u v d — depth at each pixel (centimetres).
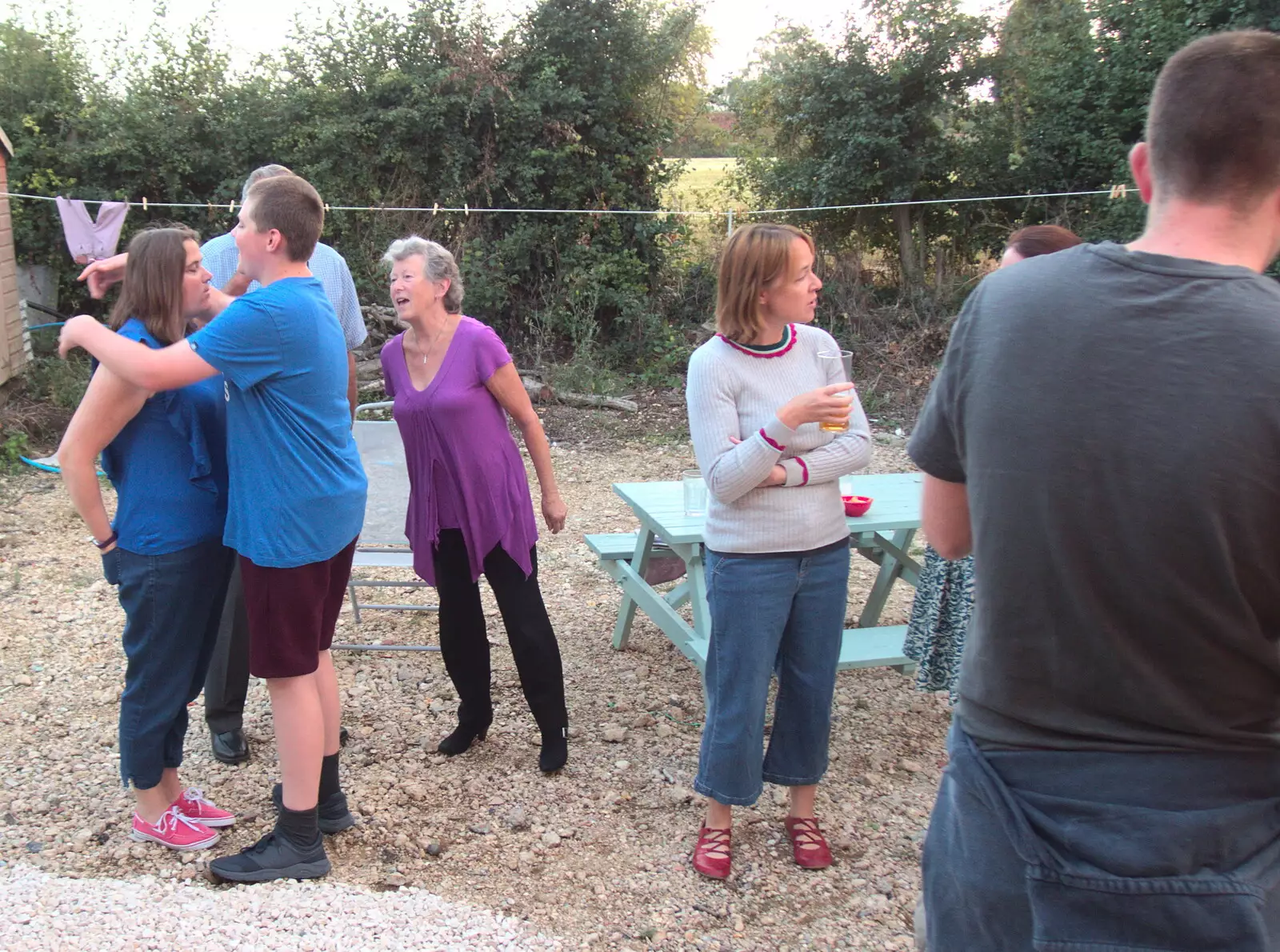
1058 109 1041
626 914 269
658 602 387
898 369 1009
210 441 264
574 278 1080
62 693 391
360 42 1070
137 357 232
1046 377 124
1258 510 113
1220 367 114
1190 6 960
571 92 1063
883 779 341
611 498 688
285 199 250
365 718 376
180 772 334
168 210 1048
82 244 852
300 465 249
